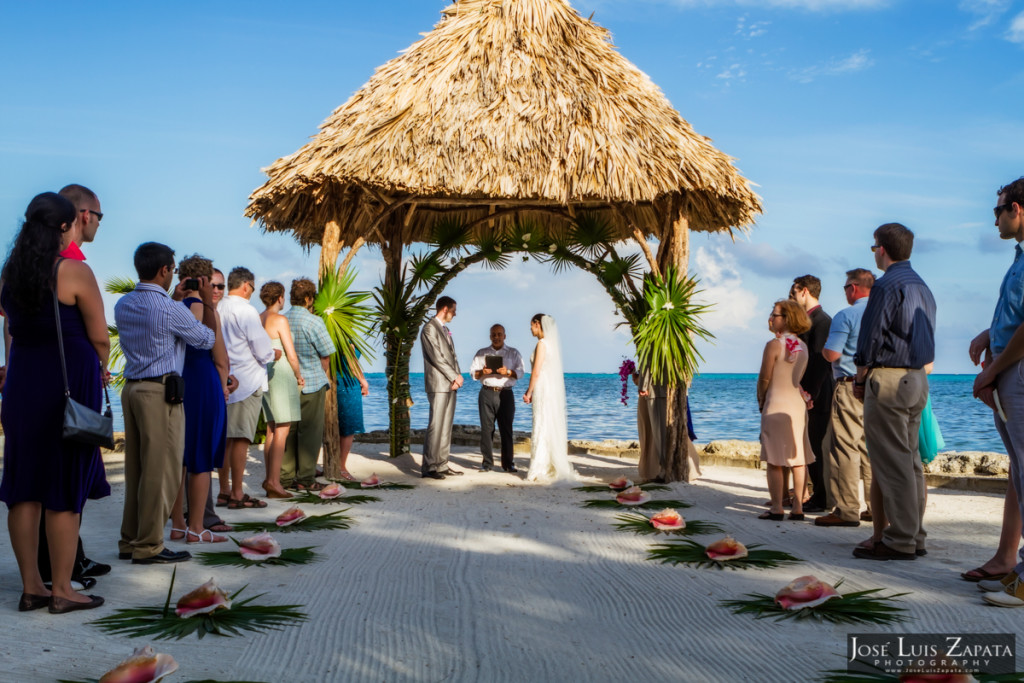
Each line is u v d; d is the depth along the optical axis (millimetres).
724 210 8828
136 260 4586
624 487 7754
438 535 5773
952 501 7359
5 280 3701
